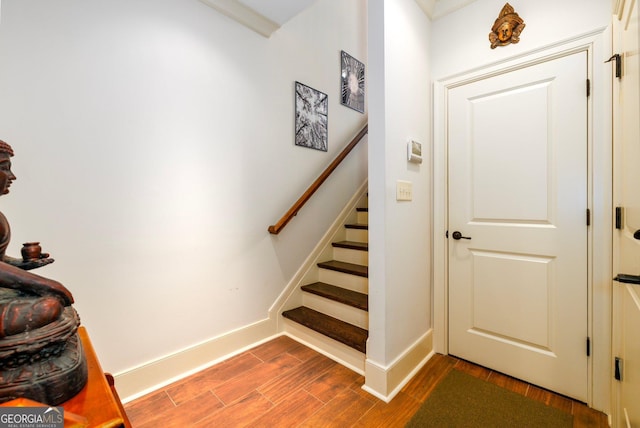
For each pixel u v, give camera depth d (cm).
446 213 189
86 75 133
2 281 54
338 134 275
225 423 132
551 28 149
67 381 58
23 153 118
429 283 193
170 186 162
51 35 124
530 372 160
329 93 265
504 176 166
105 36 138
